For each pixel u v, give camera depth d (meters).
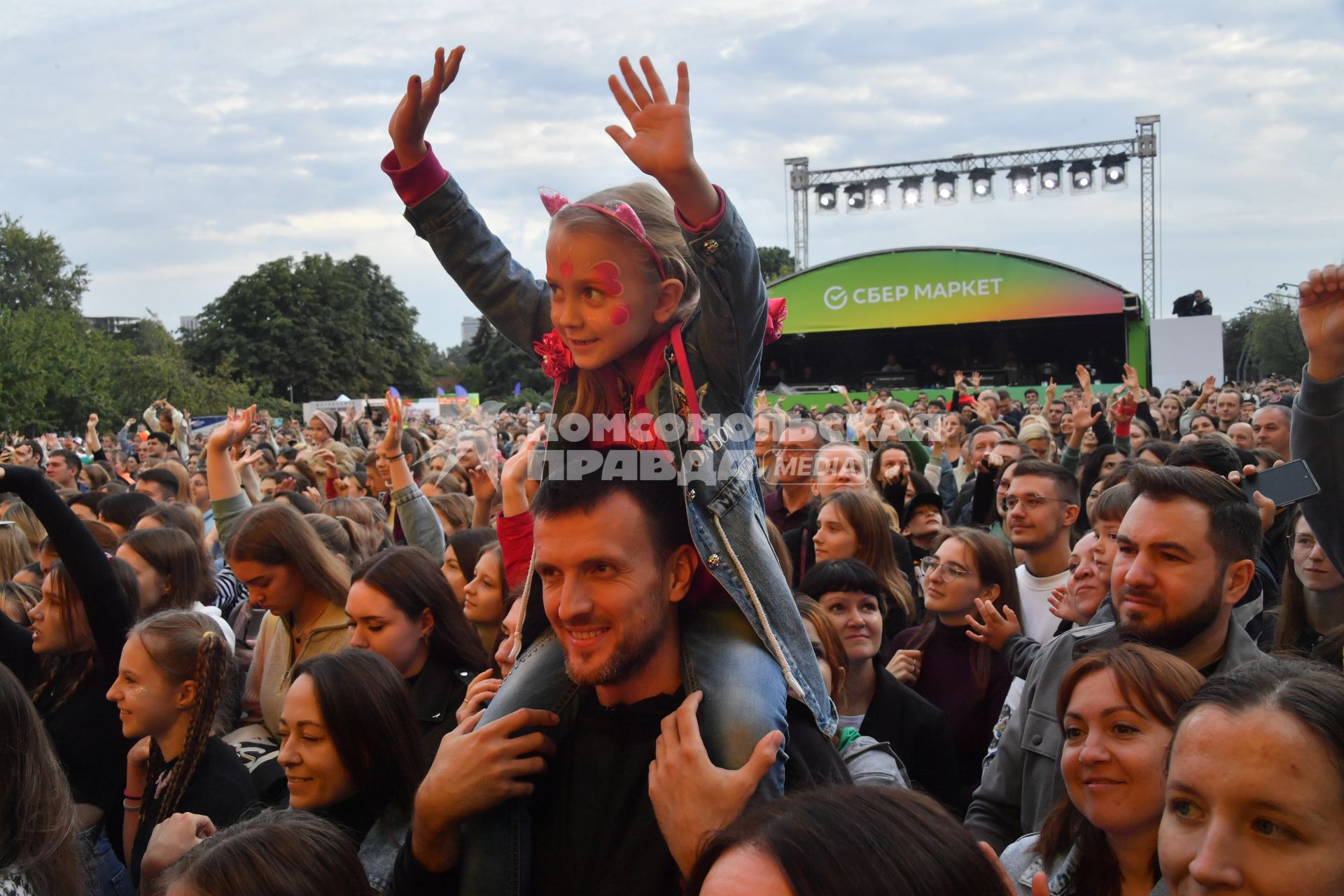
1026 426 8.03
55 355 30.08
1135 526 2.61
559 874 1.90
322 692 2.73
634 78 1.84
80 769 3.51
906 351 28.50
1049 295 25.19
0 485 3.47
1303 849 1.48
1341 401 2.71
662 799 1.69
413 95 2.18
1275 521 4.43
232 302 55.31
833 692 3.27
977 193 29.36
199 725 3.04
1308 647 3.45
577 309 1.89
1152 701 2.09
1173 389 19.41
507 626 2.82
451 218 2.29
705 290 1.89
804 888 1.09
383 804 2.78
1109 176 28.50
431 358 76.62
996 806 2.84
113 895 3.33
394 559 3.51
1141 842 2.10
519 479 3.50
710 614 1.95
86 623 3.64
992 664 3.90
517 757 1.88
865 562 4.73
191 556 4.37
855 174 30.20
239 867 1.98
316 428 10.43
